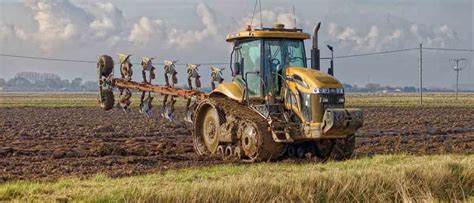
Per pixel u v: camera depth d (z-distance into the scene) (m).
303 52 19.30
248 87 19.38
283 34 18.86
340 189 13.38
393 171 14.59
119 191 11.99
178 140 26.62
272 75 18.80
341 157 18.59
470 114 51.53
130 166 17.42
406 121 40.91
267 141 17.86
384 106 69.56
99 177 14.48
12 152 20.45
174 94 21.92
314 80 17.95
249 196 12.27
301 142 19.11
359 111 17.75
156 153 20.95
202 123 20.69
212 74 21.27
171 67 22.09
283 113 18.45
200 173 15.20
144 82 22.78
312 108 17.84
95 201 11.58
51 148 22.52
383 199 13.38
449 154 20.08
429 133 31.23
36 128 33.78
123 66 23.09
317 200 13.01
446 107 66.81
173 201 11.83
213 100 19.69
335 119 17.27
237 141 18.86
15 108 64.19
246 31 19.09
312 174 13.84
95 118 45.56
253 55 19.17
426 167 15.11
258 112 18.78
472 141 26.19
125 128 34.06
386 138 27.23
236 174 14.98
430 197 13.45
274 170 15.69
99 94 23.67
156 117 46.31
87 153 20.42
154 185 13.01
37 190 12.64
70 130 32.16
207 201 11.96
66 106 69.81
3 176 15.40
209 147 20.17
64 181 13.84
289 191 12.82
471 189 14.89
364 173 14.18
